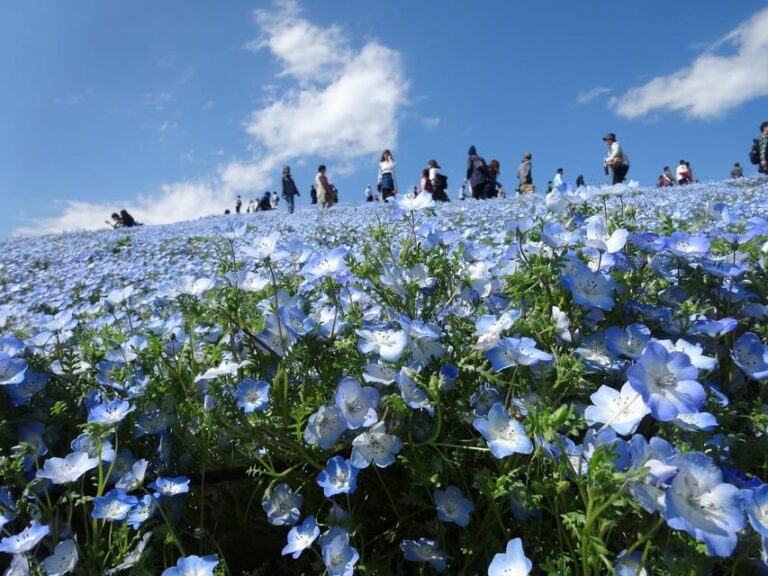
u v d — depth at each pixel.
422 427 1.68
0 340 2.14
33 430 1.97
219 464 1.87
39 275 9.03
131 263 8.84
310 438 1.63
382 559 1.70
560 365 1.64
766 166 16.56
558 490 1.36
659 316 1.93
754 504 1.22
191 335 2.07
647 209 8.55
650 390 1.29
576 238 2.01
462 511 1.59
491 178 19.75
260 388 1.74
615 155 15.12
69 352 2.45
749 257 2.20
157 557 1.78
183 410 1.91
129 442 2.02
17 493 1.87
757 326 1.96
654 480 1.20
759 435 1.59
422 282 2.11
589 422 1.47
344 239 8.84
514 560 1.35
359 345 1.73
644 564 1.30
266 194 34.25
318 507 1.78
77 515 1.90
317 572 1.69
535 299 2.01
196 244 9.56
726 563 1.34
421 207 2.35
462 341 1.87
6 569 1.81
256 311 2.08
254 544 1.86
